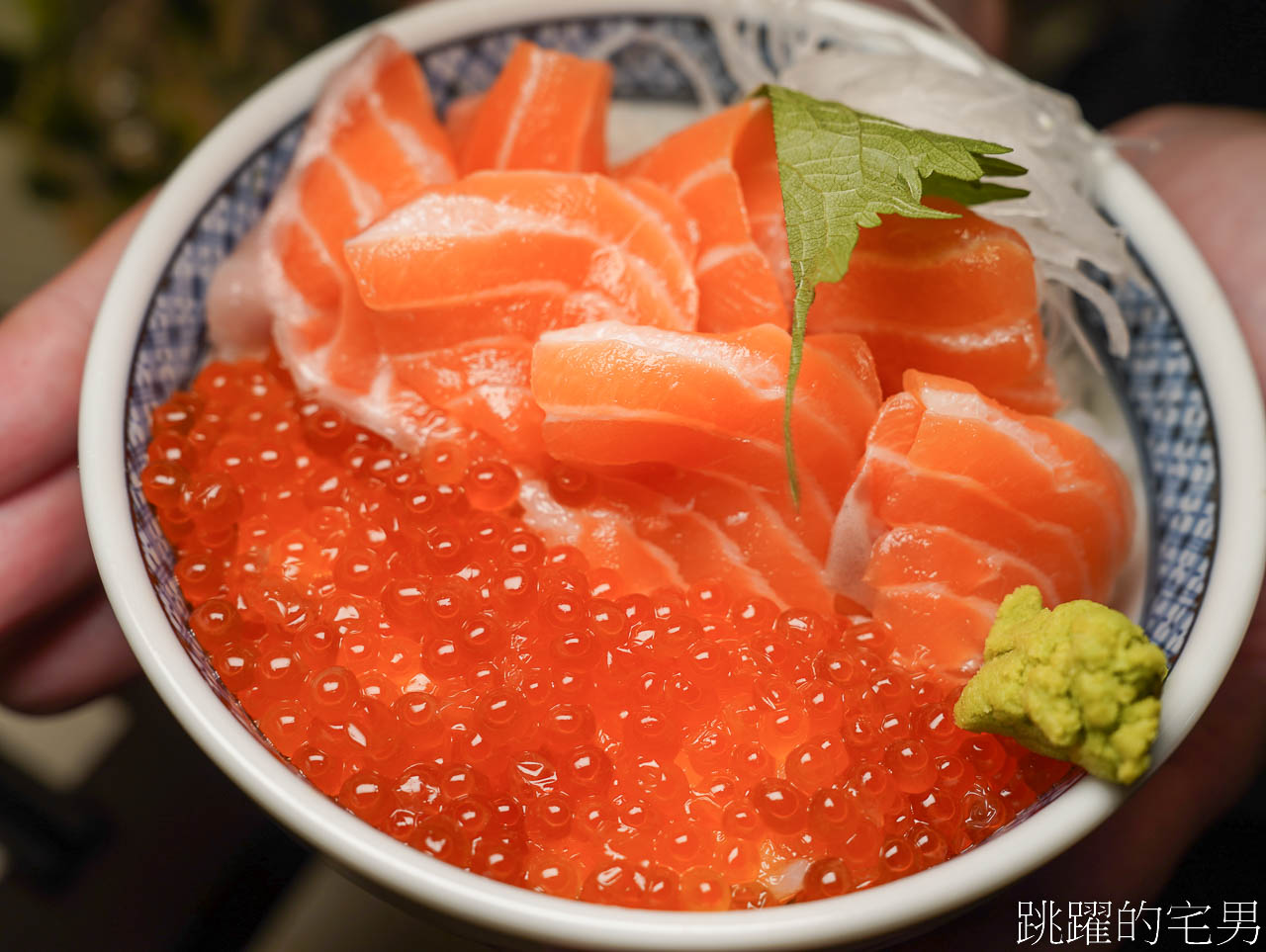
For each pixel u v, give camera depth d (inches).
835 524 6.9
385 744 6.2
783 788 6.1
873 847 6.1
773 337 6.8
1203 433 7.5
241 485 7.2
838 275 6.6
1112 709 5.7
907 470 6.8
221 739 5.8
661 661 6.5
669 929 5.4
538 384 6.8
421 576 6.9
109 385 7.0
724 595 6.9
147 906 11.1
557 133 8.2
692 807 6.3
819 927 5.4
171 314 7.6
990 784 6.4
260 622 6.7
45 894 10.9
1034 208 7.9
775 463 6.9
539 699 6.4
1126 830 8.5
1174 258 7.9
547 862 6.0
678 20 9.1
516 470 7.3
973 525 6.8
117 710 11.6
